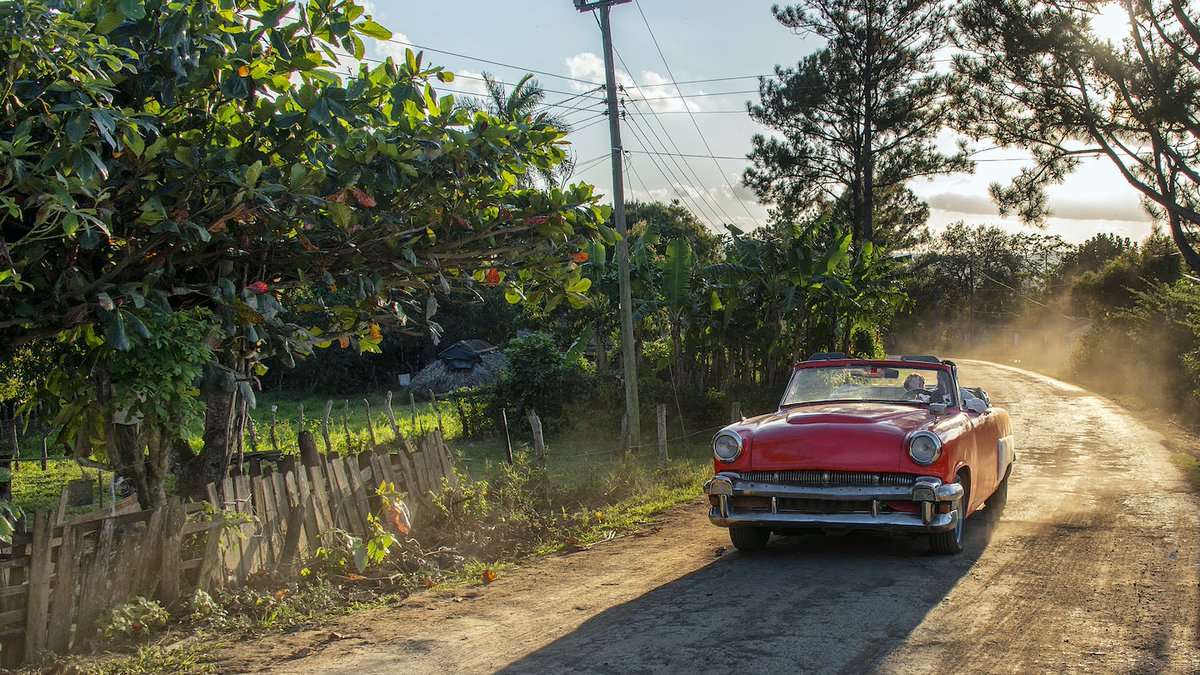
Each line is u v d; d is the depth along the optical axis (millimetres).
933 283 96125
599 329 22797
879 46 37344
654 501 11078
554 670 4754
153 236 6180
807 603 5840
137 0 5613
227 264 6777
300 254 6855
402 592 6918
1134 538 7898
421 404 32938
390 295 7914
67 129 4930
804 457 6750
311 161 6445
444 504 9164
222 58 6180
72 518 5699
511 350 20672
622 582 6801
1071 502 10117
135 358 5988
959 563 6910
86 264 6262
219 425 7723
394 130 6664
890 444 6641
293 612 6266
